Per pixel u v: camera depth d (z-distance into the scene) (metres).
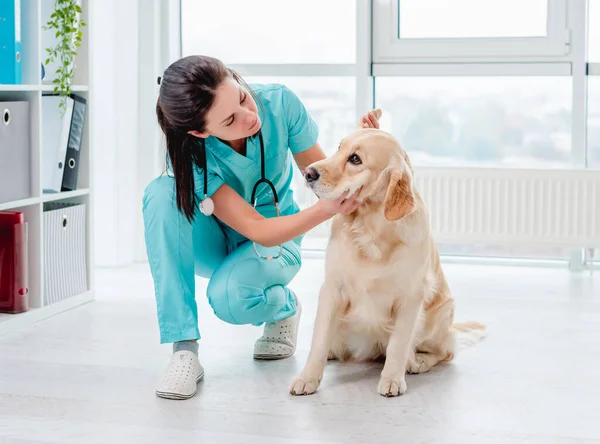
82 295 3.22
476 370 2.33
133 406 2.03
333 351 2.37
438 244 4.29
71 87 3.12
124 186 4.14
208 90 1.93
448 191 3.99
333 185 1.97
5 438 1.82
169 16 4.28
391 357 2.15
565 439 1.83
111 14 4.04
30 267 2.95
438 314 2.28
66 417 1.96
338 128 4.29
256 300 2.25
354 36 4.23
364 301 2.15
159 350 2.54
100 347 2.58
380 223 2.05
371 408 2.02
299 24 4.29
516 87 4.09
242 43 4.37
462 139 4.19
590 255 3.91
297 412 1.99
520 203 3.93
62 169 3.13
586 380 2.25
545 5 4.00
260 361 2.42
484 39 4.07
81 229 3.23
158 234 2.17
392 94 4.26
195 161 2.10
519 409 2.02
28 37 2.90
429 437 1.83
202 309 3.14
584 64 3.95
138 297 3.37
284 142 2.29
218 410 2.00
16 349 2.56
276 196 2.25
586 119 4.02
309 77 4.29
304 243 4.45
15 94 2.95
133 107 4.16
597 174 3.84
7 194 2.80
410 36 4.20
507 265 4.08
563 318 2.97
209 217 2.31
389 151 2.01
